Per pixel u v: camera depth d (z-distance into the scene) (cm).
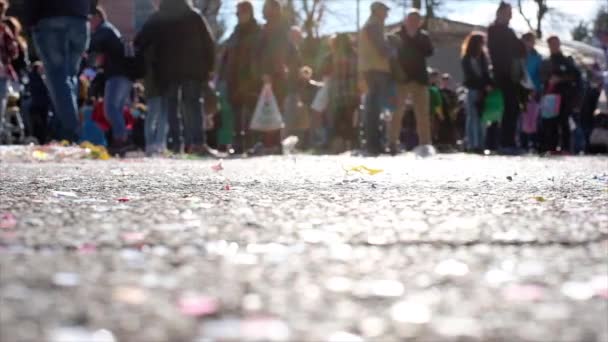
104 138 1179
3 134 1230
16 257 155
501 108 1230
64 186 384
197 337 92
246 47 1113
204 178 460
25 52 1003
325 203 289
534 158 973
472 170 600
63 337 89
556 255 166
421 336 94
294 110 1310
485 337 95
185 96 986
